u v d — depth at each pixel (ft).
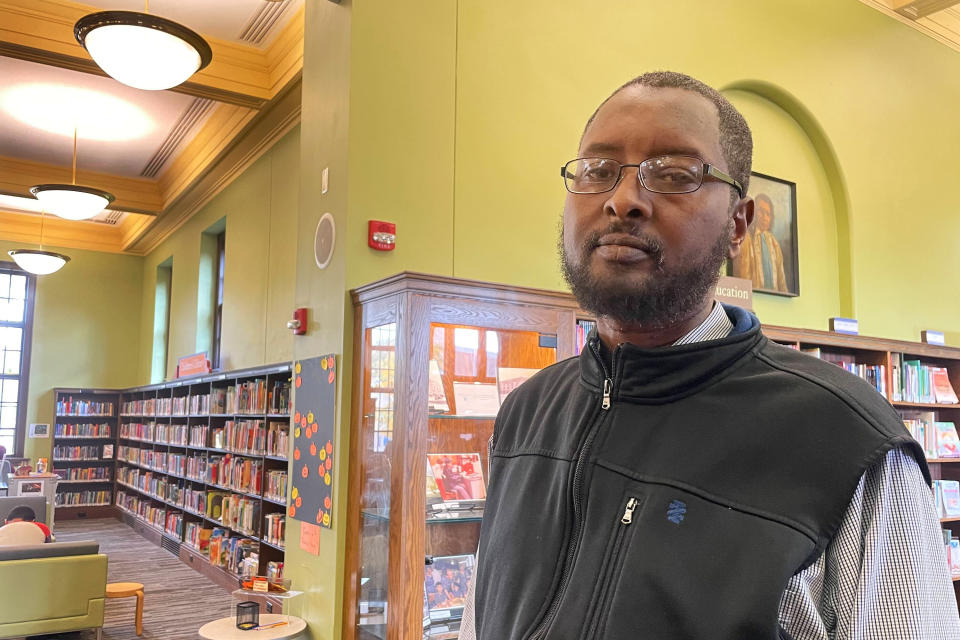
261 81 23.75
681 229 3.04
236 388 26.84
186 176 32.32
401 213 14.19
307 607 14.28
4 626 17.52
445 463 12.27
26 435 42.19
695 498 2.81
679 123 3.14
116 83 25.61
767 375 3.01
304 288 15.70
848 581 2.61
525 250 15.39
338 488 13.41
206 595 24.82
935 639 2.54
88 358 44.16
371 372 13.02
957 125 24.88
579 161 3.36
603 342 3.58
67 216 27.68
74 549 18.69
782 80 20.22
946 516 18.65
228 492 28.40
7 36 19.98
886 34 23.12
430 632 11.68
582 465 3.19
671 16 18.20
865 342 18.04
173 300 38.22
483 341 12.76
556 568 3.12
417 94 14.61
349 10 14.30
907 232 22.71
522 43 15.90
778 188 20.35
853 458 2.68
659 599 2.69
